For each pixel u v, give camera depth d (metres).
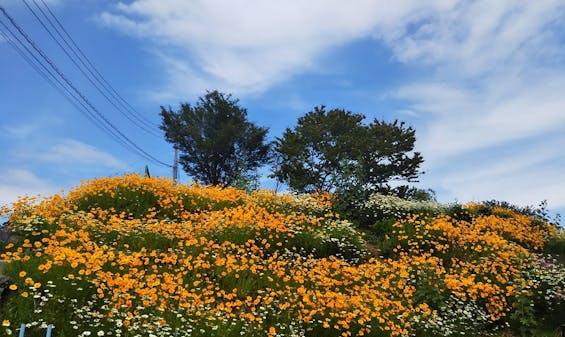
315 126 30.67
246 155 36.94
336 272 10.67
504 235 16.28
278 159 29.33
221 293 8.90
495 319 10.11
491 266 12.28
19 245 10.09
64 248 8.49
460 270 12.30
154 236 11.06
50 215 11.36
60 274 7.79
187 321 7.53
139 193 14.38
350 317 8.33
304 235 12.62
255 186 20.52
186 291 8.18
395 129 32.12
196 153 37.09
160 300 7.88
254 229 12.21
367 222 17.50
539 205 20.53
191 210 14.37
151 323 7.26
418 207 19.48
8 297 7.23
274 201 15.72
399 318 9.06
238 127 36.72
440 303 10.05
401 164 30.48
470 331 9.79
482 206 20.36
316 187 25.09
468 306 10.25
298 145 27.02
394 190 25.17
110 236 10.82
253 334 7.62
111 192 13.88
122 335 6.95
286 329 8.05
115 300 7.44
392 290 10.40
